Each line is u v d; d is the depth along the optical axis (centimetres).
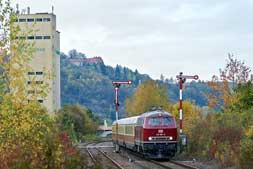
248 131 3353
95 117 14600
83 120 11050
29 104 1538
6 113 1512
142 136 4250
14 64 1530
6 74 1532
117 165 3366
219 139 3741
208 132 4016
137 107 9138
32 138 1546
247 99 4338
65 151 1883
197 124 4366
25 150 1509
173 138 4231
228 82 5281
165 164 3497
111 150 6069
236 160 2988
